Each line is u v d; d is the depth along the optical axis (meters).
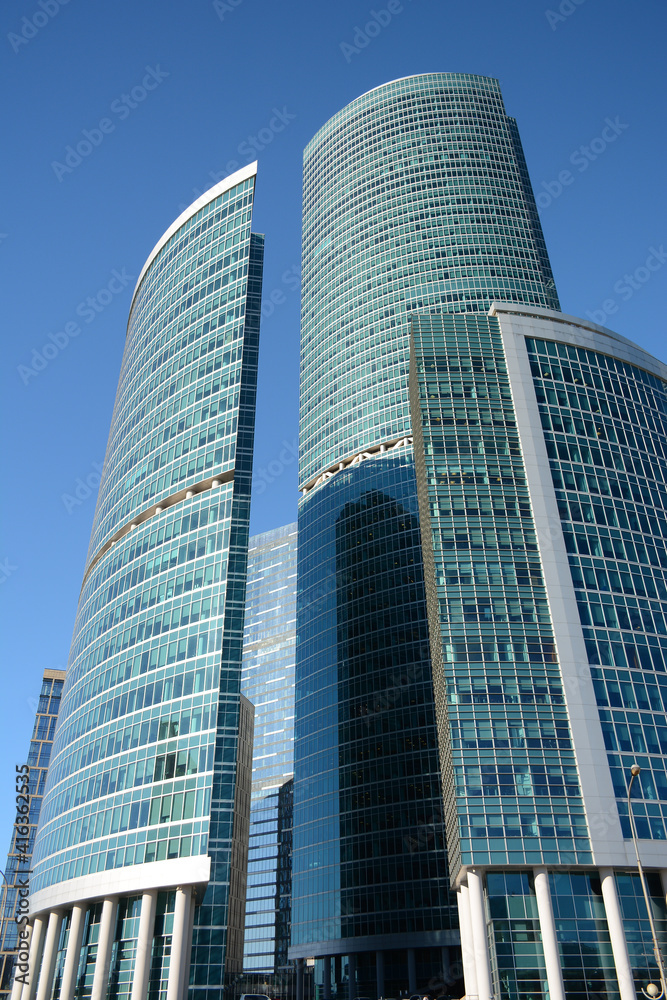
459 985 115.62
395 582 151.12
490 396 104.88
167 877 85.25
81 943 93.56
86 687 116.25
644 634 91.06
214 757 90.81
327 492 174.00
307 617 166.62
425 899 122.44
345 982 127.38
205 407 121.69
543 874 75.38
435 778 130.38
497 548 93.25
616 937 72.94
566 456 102.06
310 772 149.75
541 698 84.00
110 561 124.88
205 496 112.31
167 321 141.25
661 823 79.00
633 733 83.75
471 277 183.00
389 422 171.25
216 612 101.25
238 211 140.25
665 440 110.69
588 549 95.31
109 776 100.12
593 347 112.75
